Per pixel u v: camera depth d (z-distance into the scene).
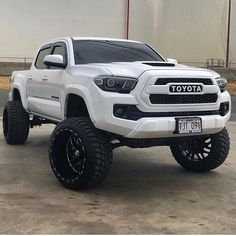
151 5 39.78
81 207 5.19
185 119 5.60
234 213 5.17
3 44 39.69
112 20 39.12
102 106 5.43
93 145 5.46
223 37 38.72
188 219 4.93
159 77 5.44
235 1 38.06
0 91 25.27
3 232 4.38
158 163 7.62
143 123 5.35
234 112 17.31
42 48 7.99
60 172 5.89
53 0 39.16
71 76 6.16
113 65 5.90
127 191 5.91
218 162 6.74
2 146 8.64
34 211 5.00
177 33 38.62
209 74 5.88
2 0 39.31
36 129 10.76
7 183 6.08
